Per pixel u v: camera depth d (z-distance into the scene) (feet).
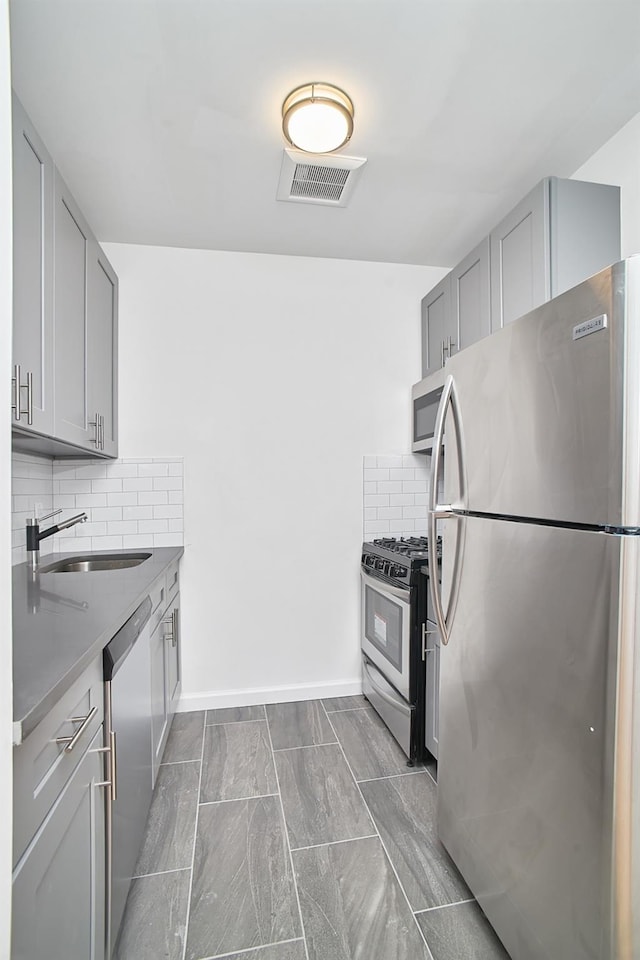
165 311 9.15
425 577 7.10
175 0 4.41
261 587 9.44
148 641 5.60
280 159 6.68
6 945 2.04
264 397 9.47
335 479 9.73
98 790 3.62
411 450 9.96
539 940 3.64
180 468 9.14
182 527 9.15
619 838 2.94
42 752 2.67
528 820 3.79
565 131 6.17
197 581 9.22
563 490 3.41
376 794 6.48
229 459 9.33
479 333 7.42
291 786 6.66
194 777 6.86
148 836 5.68
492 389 4.29
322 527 9.68
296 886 4.98
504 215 8.11
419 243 9.11
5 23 2.17
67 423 5.84
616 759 2.94
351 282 9.83
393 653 7.86
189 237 8.83
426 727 7.11
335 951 4.29
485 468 4.42
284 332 9.57
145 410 9.05
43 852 2.64
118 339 8.93
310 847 5.51
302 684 9.59
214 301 9.31
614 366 2.94
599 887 3.05
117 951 4.26
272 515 9.48
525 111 5.82
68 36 4.77
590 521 3.16
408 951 4.29
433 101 5.64
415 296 10.07
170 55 5.00
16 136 4.34
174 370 9.16
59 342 5.54
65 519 8.70
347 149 6.49
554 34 4.79
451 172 6.98
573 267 5.89
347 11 4.54
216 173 6.98
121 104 5.66
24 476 7.39
